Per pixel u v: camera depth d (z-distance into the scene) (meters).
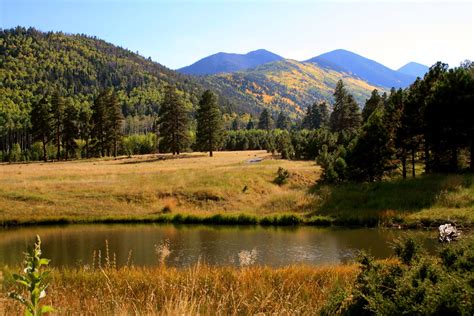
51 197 37.72
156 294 10.23
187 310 6.04
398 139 38.75
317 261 20.88
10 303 7.25
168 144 81.00
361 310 6.12
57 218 33.69
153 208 36.84
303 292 10.81
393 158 40.38
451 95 35.81
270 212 35.09
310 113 144.38
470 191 31.84
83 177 46.31
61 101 84.50
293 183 43.38
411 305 5.05
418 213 30.08
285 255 22.36
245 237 27.56
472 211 28.77
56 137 89.25
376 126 38.97
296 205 35.59
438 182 34.41
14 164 75.75
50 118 82.88
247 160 68.69
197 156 79.44
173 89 80.19
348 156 40.94
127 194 38.94
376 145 38.62
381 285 5.89
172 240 26.86
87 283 12.38
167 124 79.88
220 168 51.03
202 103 80.81
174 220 33.84
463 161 41.81
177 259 21.72
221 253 23.08
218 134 81.56
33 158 109.88
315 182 43.47
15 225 32.72
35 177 46.16
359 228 29.44
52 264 20.89
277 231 29.52
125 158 78.12
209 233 29.14
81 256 22.78
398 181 36.78
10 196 37.12
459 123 35.72
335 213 32.81
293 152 75.25
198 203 37.97
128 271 13.95
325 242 25.44
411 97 38.69
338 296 7.04
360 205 33.66
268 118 174.88
